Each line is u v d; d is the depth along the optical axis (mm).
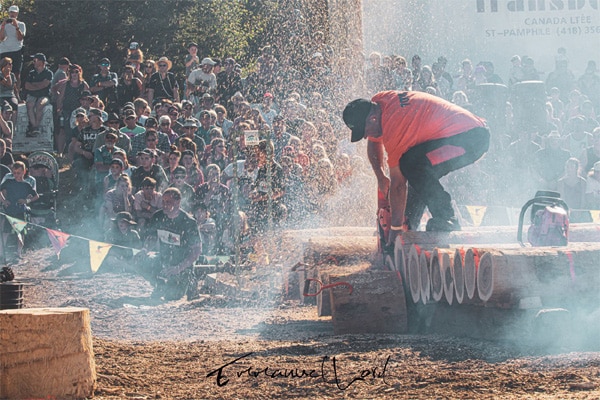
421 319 9289
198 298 12680
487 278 7883
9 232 16000
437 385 6531
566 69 20438
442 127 9320
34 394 6395
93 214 17734
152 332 9938
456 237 9352
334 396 6410
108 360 7848
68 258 15539
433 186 9445
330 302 9727
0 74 20422
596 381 6469
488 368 6984
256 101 19594
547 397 6023
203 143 17000
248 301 12188
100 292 13008
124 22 26016
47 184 16953
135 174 15844
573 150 19562
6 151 18016
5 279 9953
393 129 9367
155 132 16609
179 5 26828
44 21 25594
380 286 9219
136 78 20516
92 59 26078
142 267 12711
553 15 20438
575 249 7926
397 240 9492
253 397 6465
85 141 18250
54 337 6422
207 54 26906
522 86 18453
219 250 14625
